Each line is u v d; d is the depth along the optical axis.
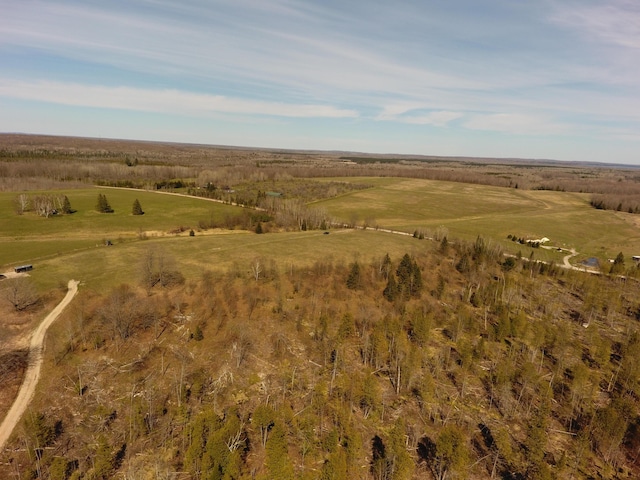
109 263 87.75
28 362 57.69
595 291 88.44
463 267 100.56
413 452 48.28
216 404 54.84
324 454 46.69
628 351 62.94
